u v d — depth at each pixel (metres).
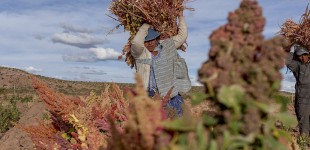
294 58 8.63
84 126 3.72
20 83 53.66
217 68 1.16
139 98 1.20
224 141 1.12
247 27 1.19
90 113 3.80
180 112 5.74
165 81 5.86
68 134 4.14
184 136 1.17
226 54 1.16
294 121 1.20
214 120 1.18
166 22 6.02
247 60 1.15
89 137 3.49
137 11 6.01
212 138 1.17
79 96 4.21
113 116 3.80
